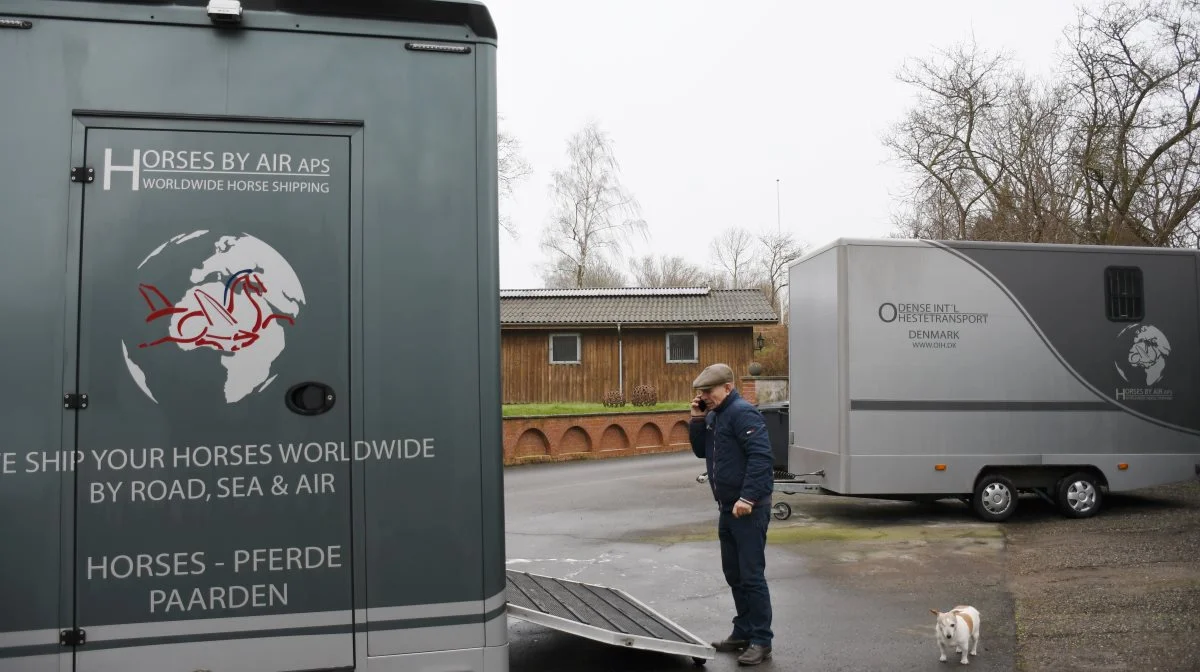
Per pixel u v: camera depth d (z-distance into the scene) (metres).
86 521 3.23
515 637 6.43
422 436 3.48
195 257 3.35
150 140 3.34
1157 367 11.88
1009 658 5.80
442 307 3.53
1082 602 7.15
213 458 3.33
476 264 3.57
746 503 5.59
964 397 11.28
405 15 3.57
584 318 31.48
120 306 3.28
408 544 3.45
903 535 10.63
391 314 3.48
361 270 3.47
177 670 3.27
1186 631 6.23
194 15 3.41
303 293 3.42
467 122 3.60
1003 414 11.38
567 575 8.66
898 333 11.17
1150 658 5.68
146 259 3.31
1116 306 11.80
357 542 3.42
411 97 3.56
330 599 3.39
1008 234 26.12
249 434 3.36
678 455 22.94
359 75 3.52
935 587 7.89
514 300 33.66
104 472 3.25
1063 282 11.66
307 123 3.46
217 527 3.32
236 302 3.37
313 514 3.39
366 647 3.41
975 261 11.41
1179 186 20.16
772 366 41.22
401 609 3.44
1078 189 22.95
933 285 11.30
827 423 11.39
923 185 28.19
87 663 3.21
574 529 11.54
